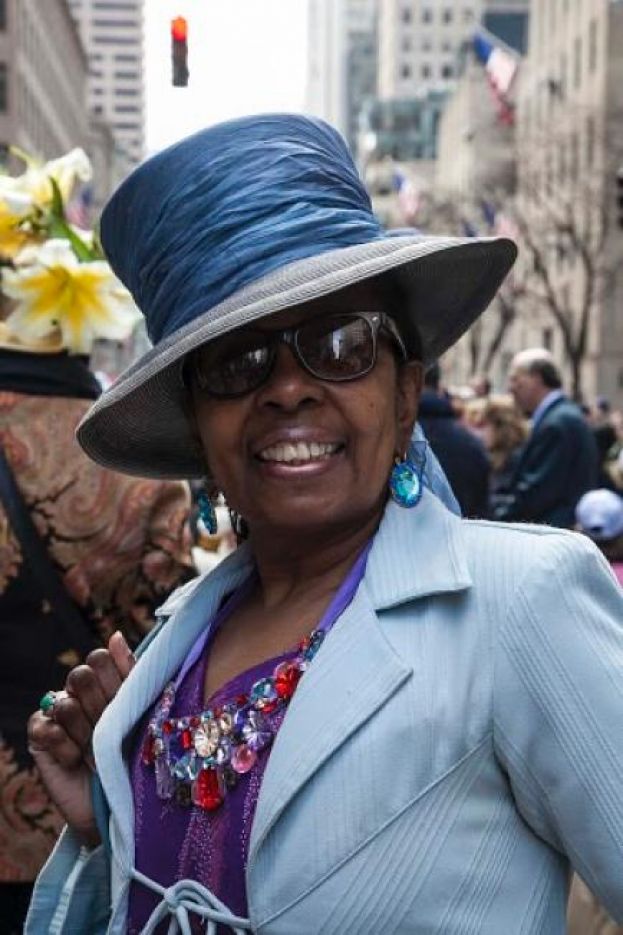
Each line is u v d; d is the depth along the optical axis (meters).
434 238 1.57
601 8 42.91
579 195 41.50
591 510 5.18
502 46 21.91
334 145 1.62
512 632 1.46
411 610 1.51
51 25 62.31
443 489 1.83
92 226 3.09
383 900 1.41
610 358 45.84
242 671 1.62
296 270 1.50
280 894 1.43
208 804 1.53
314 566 1.66
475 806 1.45
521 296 44.31
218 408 1.62
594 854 1.43
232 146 1.56
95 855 1.85
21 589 2.83
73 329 2.87
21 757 2.78
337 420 1.59
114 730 1.70
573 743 1.42
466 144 55.09
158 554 2.88
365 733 1.44
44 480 2.84
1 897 2.84
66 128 71.62
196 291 1.56
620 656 1.45
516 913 1.46
